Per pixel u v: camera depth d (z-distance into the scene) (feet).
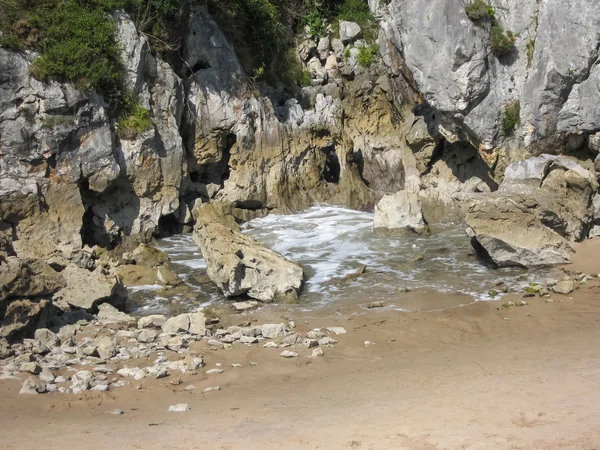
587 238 57.93
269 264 49.62
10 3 57.26
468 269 54.03
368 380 31.94
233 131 71.31
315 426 25.36
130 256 57.21
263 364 35.47
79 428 26.23
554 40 64.95
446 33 66.80
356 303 47.24
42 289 41.01
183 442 23.98
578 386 27.94
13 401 30.09
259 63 80.23
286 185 74.64
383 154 80.48
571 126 65.82
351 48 84.99
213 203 68.69
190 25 71.56
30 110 55.93
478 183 72.38
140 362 36.01
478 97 67.62
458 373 31.91
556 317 41.88
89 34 58.90
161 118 64.75
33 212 55.57
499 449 21.97
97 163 58.70
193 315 41.96
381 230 64.80
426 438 23.29
